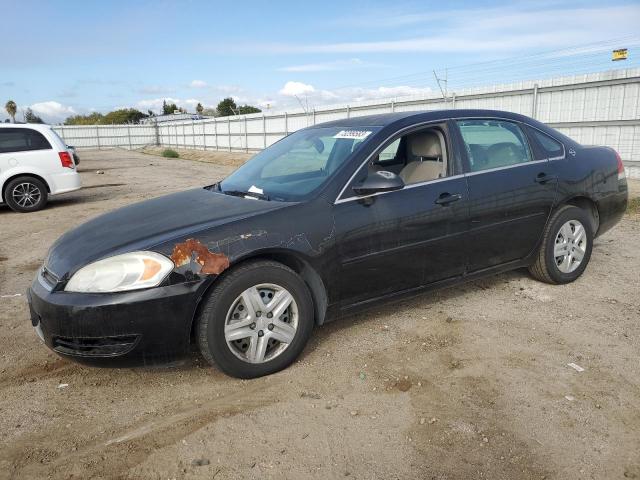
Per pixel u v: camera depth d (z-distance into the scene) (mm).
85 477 2410
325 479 2346
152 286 2900
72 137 52844
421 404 2904
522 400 2908
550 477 2318
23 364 3574
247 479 2359
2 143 10664
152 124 57406
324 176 3607
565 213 4508
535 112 14391
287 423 2768
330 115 24266
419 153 4129
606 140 12844
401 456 2480
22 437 2734
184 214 3465
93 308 2854
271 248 3158
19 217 10305
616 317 3996
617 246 6121
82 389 3209
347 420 2777
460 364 3332
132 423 2828
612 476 2312
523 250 4387
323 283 3391
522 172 4250
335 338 3762
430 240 3777
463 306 4281
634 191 10625
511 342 3617
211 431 2723
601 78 12680
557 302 4316
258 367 3205
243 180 4203
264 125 31156
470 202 3934
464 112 4176
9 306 4793
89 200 12531
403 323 3984
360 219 3477
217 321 3037
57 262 3217
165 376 3320
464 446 2537
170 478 2385
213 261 3000
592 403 2863
